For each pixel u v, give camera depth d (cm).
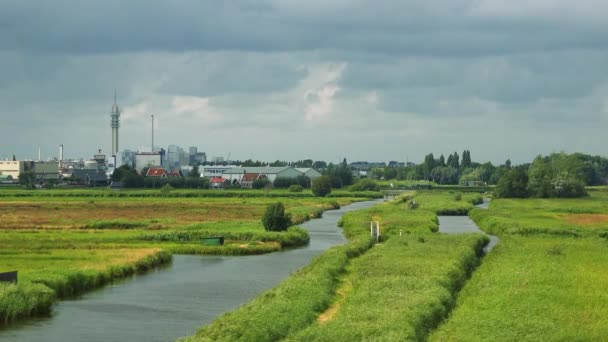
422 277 6112
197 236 10719
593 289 5800
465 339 4175
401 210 16850
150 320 5353
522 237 10781
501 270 6869
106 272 7075
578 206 18812
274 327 4466
